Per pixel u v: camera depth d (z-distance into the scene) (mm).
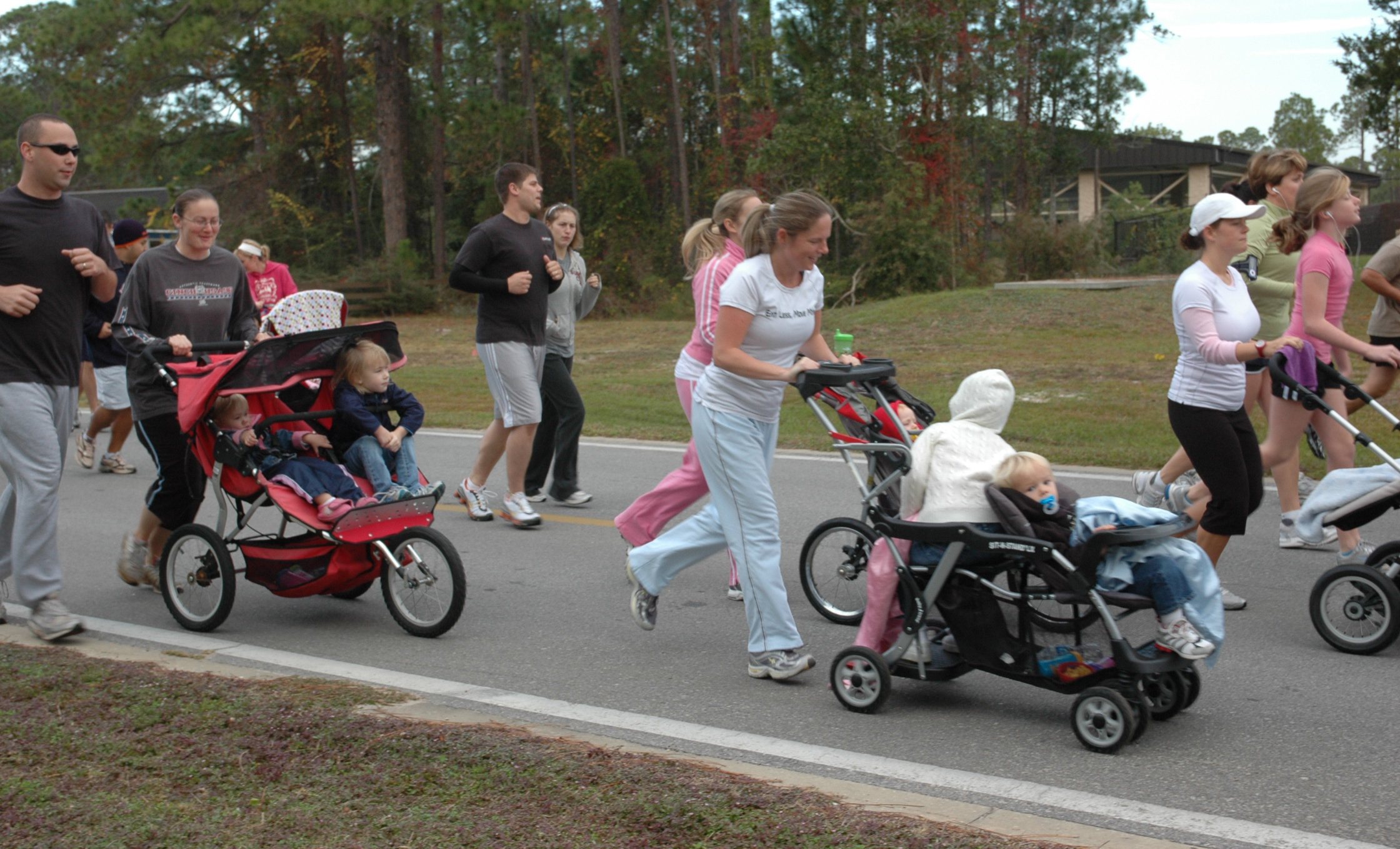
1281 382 6121
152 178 53781
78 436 11914
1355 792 4152
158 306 6695
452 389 18000
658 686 5430
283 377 6508
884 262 35656
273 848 3438
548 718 4949
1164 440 11469
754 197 6414
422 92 50031
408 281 39656
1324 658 5664
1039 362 17688
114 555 8234
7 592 7039
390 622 6605
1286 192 7430
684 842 3436
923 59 37250
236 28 41188
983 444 5043
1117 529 4539
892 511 5336
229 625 6539
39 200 5777
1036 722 4922
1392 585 5594
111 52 42562
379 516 6211
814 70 38719
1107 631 4543
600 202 48156
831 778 4234
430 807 3705
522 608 6824
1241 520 6125
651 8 55594
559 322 9211
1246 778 4281
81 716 4555
